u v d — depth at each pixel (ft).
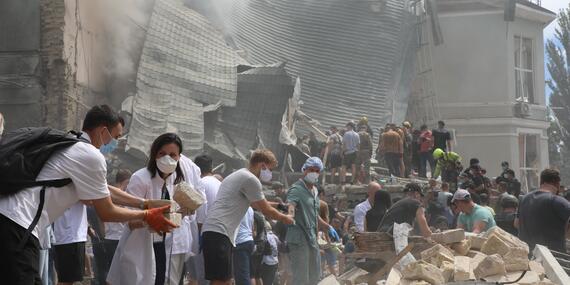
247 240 29.96
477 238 28.22
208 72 79.92
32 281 14.70
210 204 26.96
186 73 78.43
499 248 27.04
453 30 113.91
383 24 101.40
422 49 107.55
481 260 25.81
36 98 68.64
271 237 38.32
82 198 15.61
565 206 29.50
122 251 21.48
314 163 30.99
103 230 32.09
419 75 107.76
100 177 15.61
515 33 114.21
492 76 112.47
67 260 23.38
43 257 23.93
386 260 26.04
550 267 26.27
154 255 21.75
